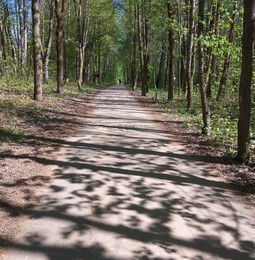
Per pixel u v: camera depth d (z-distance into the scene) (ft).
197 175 25.81
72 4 137.28
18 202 19.54
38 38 56.18
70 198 20.57
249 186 23.73
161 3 70.90
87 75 174.29
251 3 26.35
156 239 16.35
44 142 32.68
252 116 47.06
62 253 14.88
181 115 57.77
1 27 99.45
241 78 27.66
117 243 15.84
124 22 149.38
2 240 15.67
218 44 41.34
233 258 15.17
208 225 18.02
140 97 97.60
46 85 91.76
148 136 39.42
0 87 65.41
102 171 25.73
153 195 21.66
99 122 47.73
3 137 31.60
